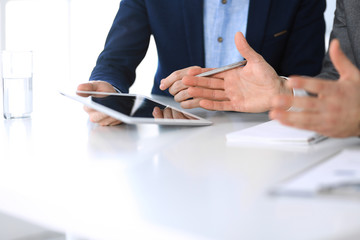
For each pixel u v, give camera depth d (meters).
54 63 4.11
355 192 0.55
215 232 0.47
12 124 1.08
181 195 0.58
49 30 4.05
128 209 0.54
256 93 1.14
